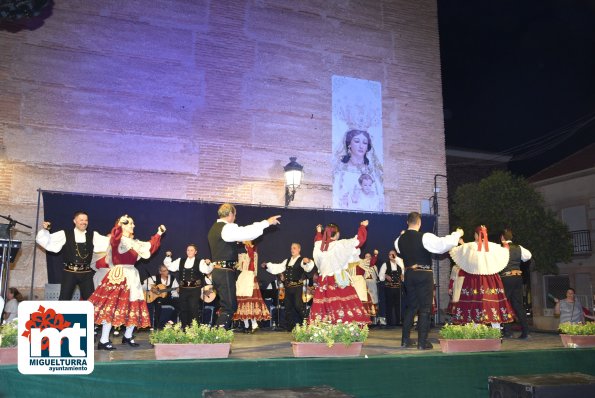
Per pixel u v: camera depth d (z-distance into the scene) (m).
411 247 5.34
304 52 10.12
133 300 5.19
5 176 8.00
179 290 7.64
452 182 18.44
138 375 3.74
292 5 10.18
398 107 10.73
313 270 8.52
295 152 9.76
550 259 13.35
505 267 6.57
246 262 8.18
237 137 9.40
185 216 8.62
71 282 5.54
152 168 8.80
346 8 10.62
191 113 9.18
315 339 4.29
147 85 8.98
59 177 8.27
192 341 4.06
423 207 10.54
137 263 8.38
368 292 9.13
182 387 3.79
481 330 4.80
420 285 5.24
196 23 9.45
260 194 9.40
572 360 4.91
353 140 10.20
